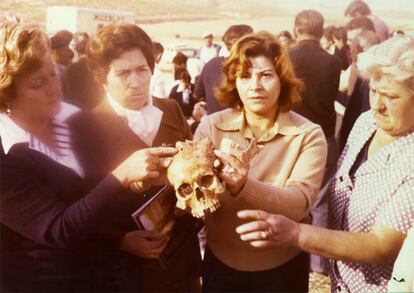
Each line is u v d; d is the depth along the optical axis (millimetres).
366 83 2920
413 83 1541
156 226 1664
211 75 3104
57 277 1644
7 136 1585
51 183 1615
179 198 1537
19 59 1503
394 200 1590
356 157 1793
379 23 3637
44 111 1594
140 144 1733
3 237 1624
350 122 3016
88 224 1559
